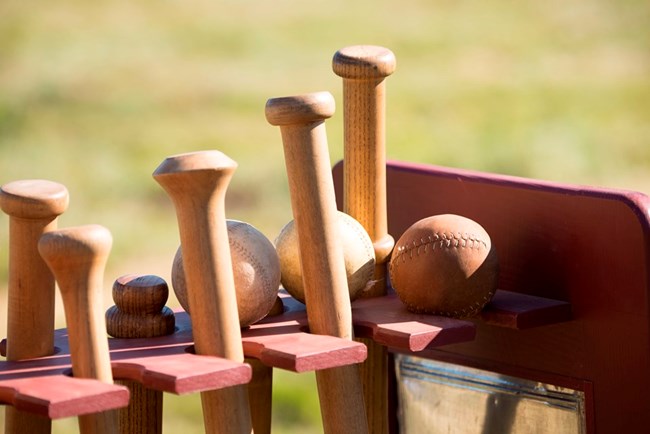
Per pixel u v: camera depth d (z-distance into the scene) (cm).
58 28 1964
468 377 361
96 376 257
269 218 1127
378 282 327
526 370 342
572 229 322
